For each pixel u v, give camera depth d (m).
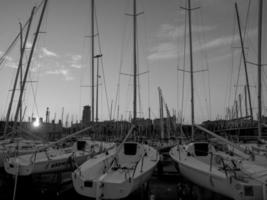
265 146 7.73
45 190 7.18
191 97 9.17
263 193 4.36
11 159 6.89
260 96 8.20
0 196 6.80
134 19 9.46
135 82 8.98
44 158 7.34
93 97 11.05
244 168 5.55
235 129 13.77
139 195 6.56
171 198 6.62
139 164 6.24
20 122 11.19
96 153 8.20
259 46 8.29
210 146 7.34
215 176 4.99
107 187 4.73
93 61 11.09
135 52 9.23
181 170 6.65
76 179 5.14
